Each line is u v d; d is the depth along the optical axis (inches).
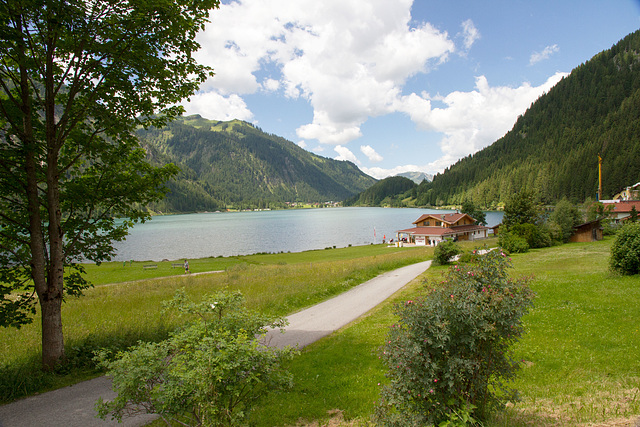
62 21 287.0
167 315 525.0
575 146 7854.3
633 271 614.9
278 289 796.6
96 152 362.3
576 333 371.2
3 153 301.3
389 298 714.2
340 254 2209.6
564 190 5615.2
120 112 352.8
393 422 169.9
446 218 2807.6
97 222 380.2
